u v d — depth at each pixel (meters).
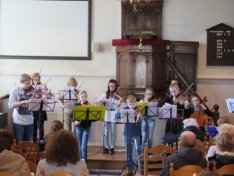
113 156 7.33
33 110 6.31
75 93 7.11
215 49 9.05
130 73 8.31
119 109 6.48
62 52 9.04
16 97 6.51
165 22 9.02
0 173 3.28
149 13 8.98
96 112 6.17
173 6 9.00
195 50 8.96
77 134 6.62
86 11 9.00
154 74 8.30
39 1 9.00
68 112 7.43
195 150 3.93
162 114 6.36
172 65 8.66
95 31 9.02
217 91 9.10
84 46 9.04
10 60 9.03
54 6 9.01
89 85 9.04
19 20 9.04
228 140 3.86
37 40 9.04
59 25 9.04
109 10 8.99
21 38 9.04
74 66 9.04
